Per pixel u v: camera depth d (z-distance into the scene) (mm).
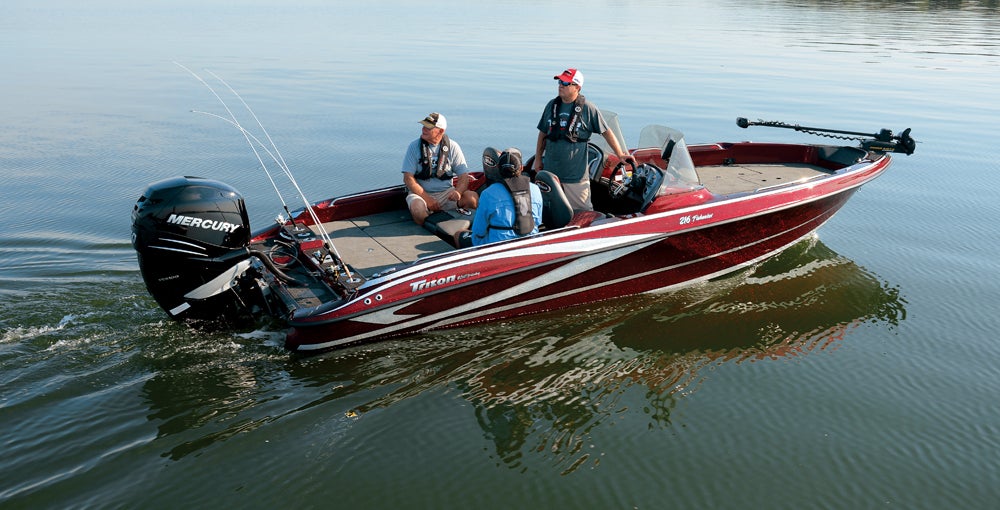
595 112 6242
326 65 19188
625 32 26719
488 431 4383
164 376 4758
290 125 12680
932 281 6645
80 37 24844
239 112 13648
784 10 35312
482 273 5414
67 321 5352
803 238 7414
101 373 4738
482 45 23281
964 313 6020
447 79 17078
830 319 5957
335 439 4234
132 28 27875
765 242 6875
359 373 4969
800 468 4121
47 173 9781
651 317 5992
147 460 3971
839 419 4590
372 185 9438
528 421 4500
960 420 4574
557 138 6297
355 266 5684
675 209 6152
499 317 5762
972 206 8727
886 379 5059
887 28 27000
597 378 5039
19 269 6348
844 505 3838
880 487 3977
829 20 30094
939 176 10023
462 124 12578
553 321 5871
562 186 6363
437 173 6535
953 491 3953
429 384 4871
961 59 19891
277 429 4293
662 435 4402
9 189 9062
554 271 5734
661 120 12734
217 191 5074
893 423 4547
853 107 14016
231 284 5176
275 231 6410
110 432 4176
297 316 4980
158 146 11258
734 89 15648
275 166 10266
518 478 3973
